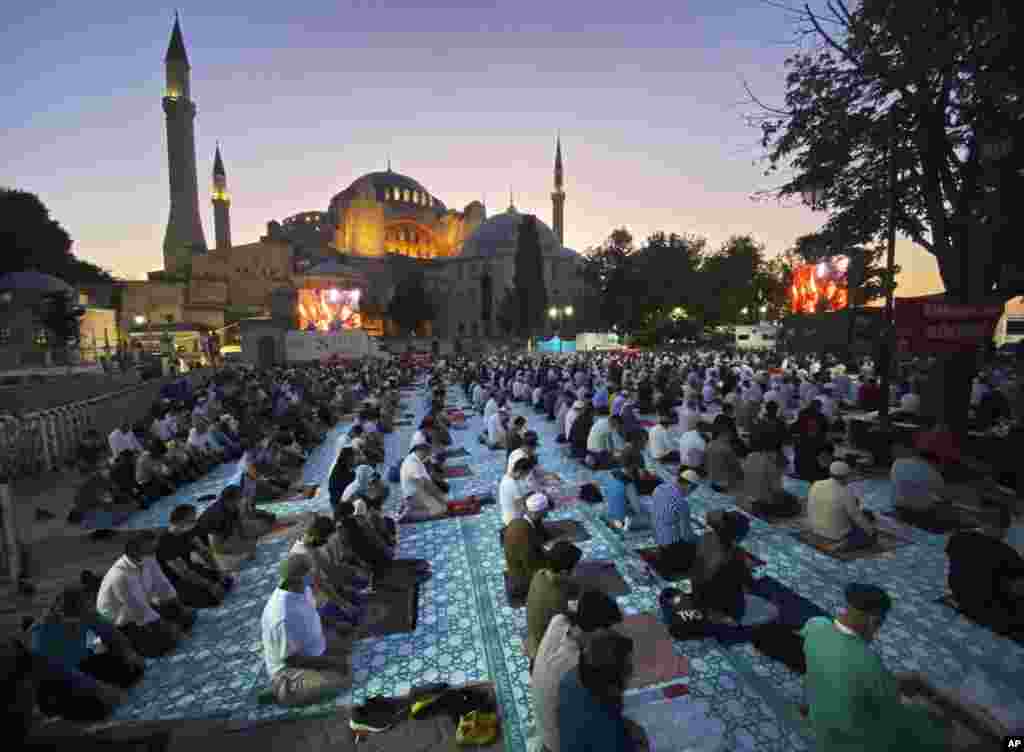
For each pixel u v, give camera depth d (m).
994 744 3.01
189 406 15.25
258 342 49.69
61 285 27.66
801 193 10.44
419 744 3.43
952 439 8.06
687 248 58.25
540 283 57.34
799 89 9.47
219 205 91.81
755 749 3.28
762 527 6.64
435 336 77.44
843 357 21.31
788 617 4.57
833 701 2.72
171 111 68.69
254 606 5.46
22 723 2.86
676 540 5.52
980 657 4.03
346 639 4.59
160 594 4.95
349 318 53.12
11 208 40.12
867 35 8.14
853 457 9.41
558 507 7.81
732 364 23.70
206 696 4.06
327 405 17.03
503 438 12.04
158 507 8.94
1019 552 4.48
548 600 3.88
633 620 4.73
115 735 3.60
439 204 112.38
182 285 55.88
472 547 6.68
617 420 10.16
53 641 3.84
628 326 60.94
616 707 2.60
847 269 15.54
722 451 8.16
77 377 19.83
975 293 8.85
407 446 13.24
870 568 5.48
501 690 3.97
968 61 7.37
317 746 3.46
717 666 4.06
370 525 6.08
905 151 9.60
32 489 10.69
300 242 90.56
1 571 6.08
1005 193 8.51
